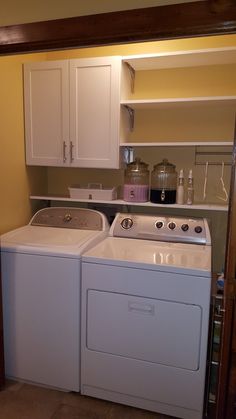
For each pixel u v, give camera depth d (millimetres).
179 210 2350
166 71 2238
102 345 1749
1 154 2053
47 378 1900
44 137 2236
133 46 2248
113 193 2262
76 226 2230
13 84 2111
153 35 1298
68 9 1383
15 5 1461
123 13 1309
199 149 2266
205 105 2166
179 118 2277
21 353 1922
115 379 1759
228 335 1399
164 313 1614
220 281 1849
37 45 1465
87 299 1735
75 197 2316
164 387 1678
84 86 2084
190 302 1565
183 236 2002
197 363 1603
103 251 1800
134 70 2279
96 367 1782
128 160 2369
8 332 1924
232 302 1372
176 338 1613
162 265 1587
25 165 2332
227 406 1457
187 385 1637
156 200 2135
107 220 2324
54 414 1740
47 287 1798
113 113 2057
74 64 2076
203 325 1561
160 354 1653
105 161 2129
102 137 2109
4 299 1893
